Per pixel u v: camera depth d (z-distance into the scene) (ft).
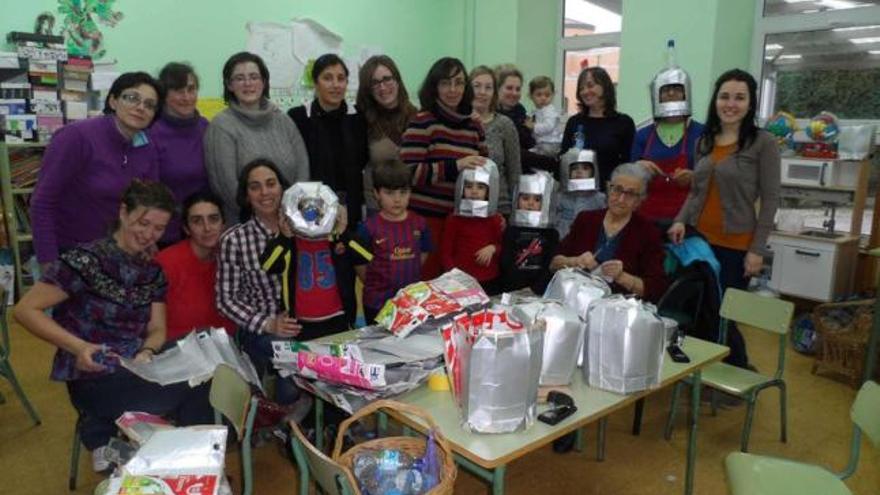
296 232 6.41
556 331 5.06
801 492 4.79
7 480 7.11
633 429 8.38
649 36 14.05
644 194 8.02
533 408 4.53
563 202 9.71
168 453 4.05
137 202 5.91
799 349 11.35
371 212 9.14
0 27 12.51
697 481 7.22
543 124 13.32
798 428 8.54
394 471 4.35
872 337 9.20
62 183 7.01
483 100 9.52
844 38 12.94
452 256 8.41
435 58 18.97
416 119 8.64
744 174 8.45
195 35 14.78
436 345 5.61
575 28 17.87
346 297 7.22
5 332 8.12
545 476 7.31
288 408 6.57
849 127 11.91
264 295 7.18
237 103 8.19
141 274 6.31
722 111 8.42
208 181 8.26
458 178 8.11
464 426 4.48
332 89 8.64
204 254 7.28
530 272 8.29
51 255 7.02
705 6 13.06
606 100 10.13
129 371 6.04
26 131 12.54
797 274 12.31
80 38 13.26
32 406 8.79
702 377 7.79
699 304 8.45
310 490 6.63
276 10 15.87
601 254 7.96
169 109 7.89
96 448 6.52
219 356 5.81
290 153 8.43
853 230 12.17
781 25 13.65
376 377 4.87
